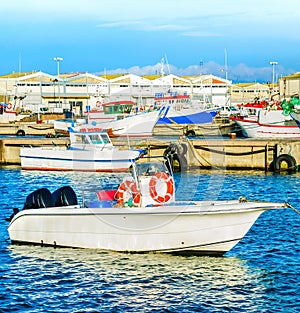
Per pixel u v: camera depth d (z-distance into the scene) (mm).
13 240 19875
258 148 41281
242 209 17719
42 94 109062
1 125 80188
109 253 18656
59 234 19125
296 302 15219
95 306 15023
